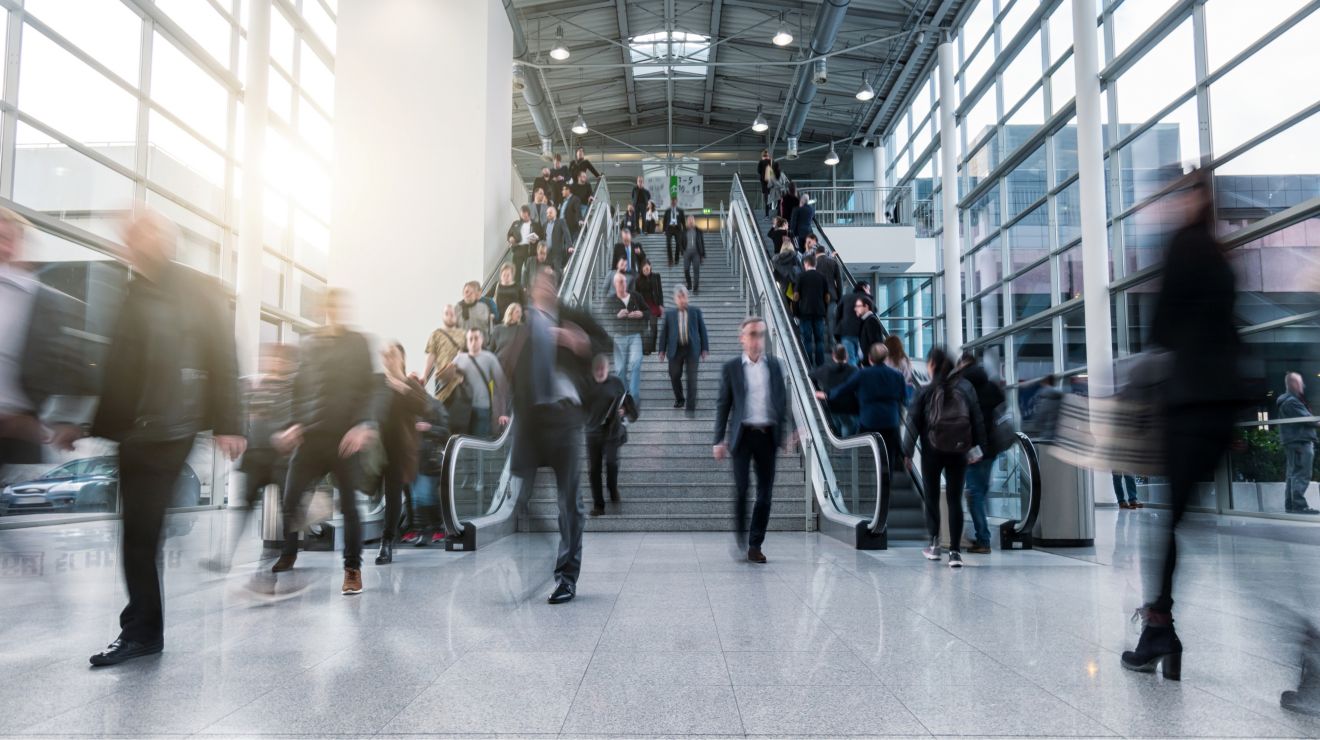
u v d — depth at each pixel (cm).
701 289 1542
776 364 591
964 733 227
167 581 505
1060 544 686
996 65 1730
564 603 427
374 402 455
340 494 459
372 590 472
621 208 2886
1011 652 321
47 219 888
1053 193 1513
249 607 419
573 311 455
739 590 468
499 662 306
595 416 682
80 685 277
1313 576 515
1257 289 1007
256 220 1103
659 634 354
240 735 227
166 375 315
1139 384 287
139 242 319
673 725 234
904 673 289
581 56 2302
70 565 589
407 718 241
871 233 2116
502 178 1446
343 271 1316
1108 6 1327
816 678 283
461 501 688
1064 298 1478
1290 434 946
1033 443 697
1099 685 274
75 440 316
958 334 1825
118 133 1020
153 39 1085
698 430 981
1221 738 224
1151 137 1217
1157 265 283
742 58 2348
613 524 834
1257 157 998
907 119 2442
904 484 760
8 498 930
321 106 1605
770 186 2022
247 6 1211
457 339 866
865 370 724
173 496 324
